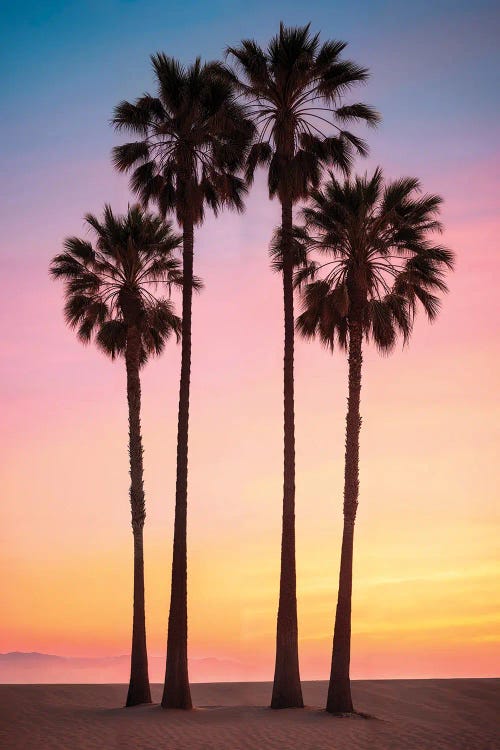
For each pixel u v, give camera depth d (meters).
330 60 41.91
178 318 47.16
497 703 39.81
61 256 46.12
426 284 41.00
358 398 39.47
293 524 39.47
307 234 41.47
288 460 39.97
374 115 42.12
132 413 44.25
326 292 40.97
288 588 39.03
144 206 44.38
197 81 42.53
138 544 42.88
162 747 29.72
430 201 40.72
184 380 41.38
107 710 38.91
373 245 40.44
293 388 40.53
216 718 35.91
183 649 39.12
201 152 43.72
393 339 41.25
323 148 42.03
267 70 42.03
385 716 36.53
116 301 46.31
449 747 30.14
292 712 36.97
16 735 32.12
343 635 37.44
